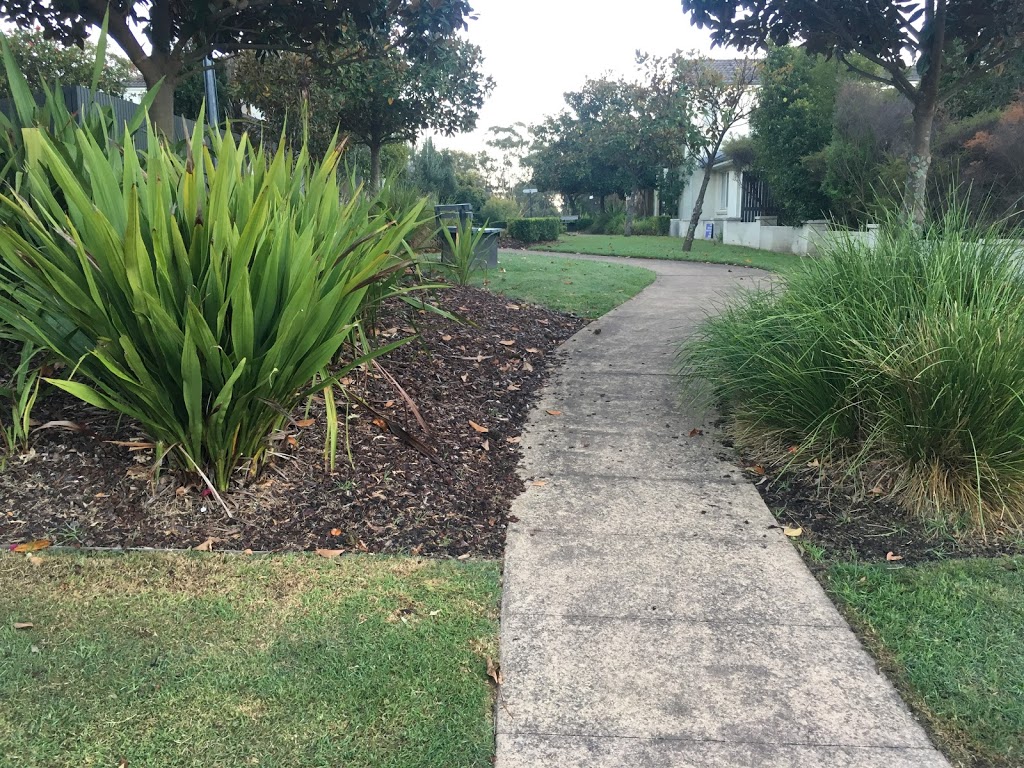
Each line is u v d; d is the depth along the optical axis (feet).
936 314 13.26
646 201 125.90
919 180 27.14
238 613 9.52
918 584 10.75
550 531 12.38
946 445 12.85
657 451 15.69
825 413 14.55
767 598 10.50
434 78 50.55
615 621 9.89
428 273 27.45
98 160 11.23
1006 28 25.27
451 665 8.78
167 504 11.84
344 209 14.48
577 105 109.40
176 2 22.17
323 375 12.69
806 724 8.08
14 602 9.48
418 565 11.00
